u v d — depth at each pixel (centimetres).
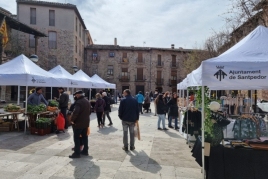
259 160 356
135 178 414
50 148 602
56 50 2827
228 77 348
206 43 2056
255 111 804
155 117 1388
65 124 888
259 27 455
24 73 779
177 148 633
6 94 2130
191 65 2714
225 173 361
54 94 2672
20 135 768
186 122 677
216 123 387
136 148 625
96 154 559
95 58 3884
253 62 344
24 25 2038
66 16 2867
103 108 958
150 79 4066
